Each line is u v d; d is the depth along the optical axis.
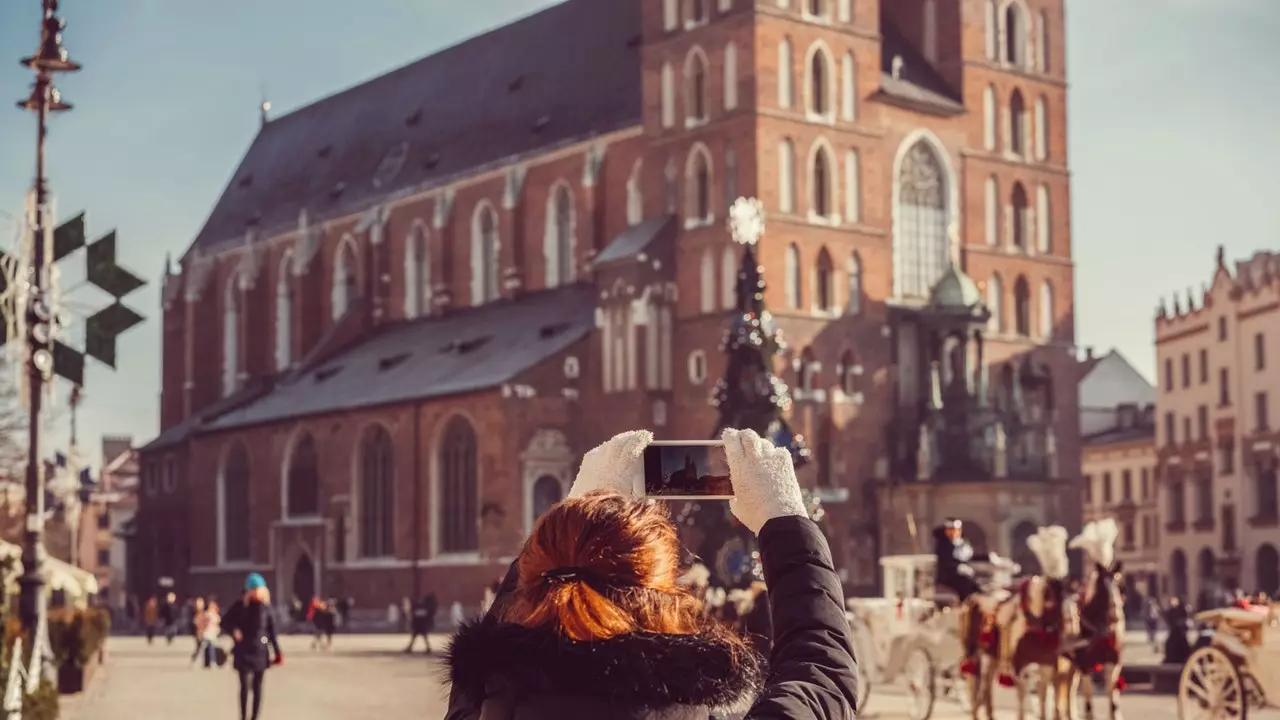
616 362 86.75
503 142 104.44
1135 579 127.00
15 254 27.58
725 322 83.50
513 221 100.69
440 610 90.38
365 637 84.62
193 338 127.31
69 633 40.34
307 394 106.06
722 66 85.50
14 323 27.50
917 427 86.75
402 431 93.62
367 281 113.12
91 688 43.94
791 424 83.00
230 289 125.62
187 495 118.56
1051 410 93.06
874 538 85.12
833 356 85.00
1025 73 94.31
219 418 114.12
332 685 45.09
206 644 55.84
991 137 92.88
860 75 87.50
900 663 32.66
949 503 84.56
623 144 93.19
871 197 87.38
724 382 48.75
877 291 87.06
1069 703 27.66
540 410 86.31
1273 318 99.12
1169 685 40.12
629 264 86.19
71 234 28.05
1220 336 105.81
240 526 108.62
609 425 86.75
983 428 85.25
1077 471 93.25
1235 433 103.75
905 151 89.38
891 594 34.28
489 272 103.56
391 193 111.75
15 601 32.69
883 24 95.12
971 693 29.17
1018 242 93.62
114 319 28.12
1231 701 25.11
